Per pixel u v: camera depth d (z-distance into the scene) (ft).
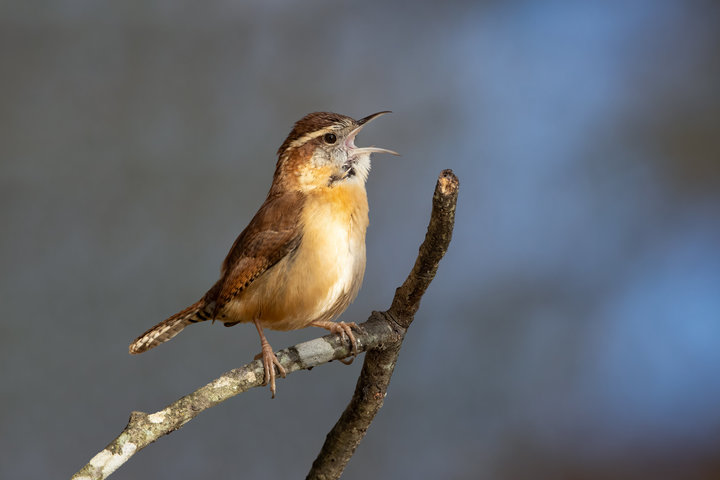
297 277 20.07
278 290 20.25
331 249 20.10
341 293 20.65
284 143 22.00
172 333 21.98
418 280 15.30
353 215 20.67
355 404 16.51
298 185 21.03
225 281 20.43
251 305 20.58
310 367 15.96
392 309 16.21
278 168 21.77
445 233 14.23
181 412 14.08
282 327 21.47
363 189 21.24
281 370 15.44
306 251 19.95
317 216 20.07
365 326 16.03
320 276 20.10
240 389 14.94
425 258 14.83
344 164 20.98
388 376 16.33
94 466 13.04
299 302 20.34
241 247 20.71
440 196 13.69
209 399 14.44
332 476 17.04
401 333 16.15
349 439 16.80
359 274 20.95
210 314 21.88
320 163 20.86
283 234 19.95
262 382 15.19
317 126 21.29
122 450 13.29
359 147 22.09
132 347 21.31
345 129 21.27
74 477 12.87
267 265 20.03
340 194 20.61
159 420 13.75
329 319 21.57
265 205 21.17
